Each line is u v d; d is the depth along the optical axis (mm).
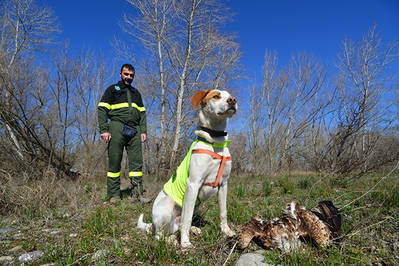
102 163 7891
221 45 7902
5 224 3096
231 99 2373
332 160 5371
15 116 5410
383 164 5012
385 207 3076
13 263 2088
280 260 1874
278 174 7703
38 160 5766
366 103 4824
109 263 2037
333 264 1733
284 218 2191
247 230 2156
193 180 2355
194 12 7660
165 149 7480
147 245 2215
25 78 5805
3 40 8797
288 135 8328
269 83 9531
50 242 2508
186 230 2328
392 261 1827
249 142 9484
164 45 7973
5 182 4145
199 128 2543
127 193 5180
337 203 3375
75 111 9352
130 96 4617
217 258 2035
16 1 9219
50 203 3814
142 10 7848
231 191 4941
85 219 3264
